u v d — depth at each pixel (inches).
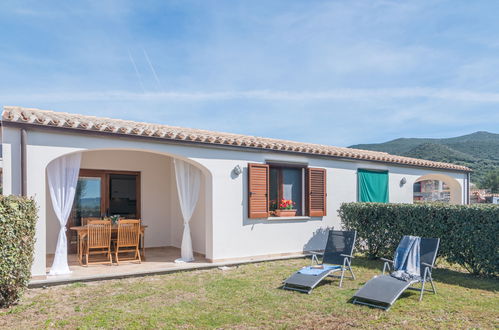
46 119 307.4
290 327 218.7
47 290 292.8
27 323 222.7
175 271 359.9
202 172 430.9
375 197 553.0
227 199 407.8
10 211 242.8
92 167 467.8
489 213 334.0
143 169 504.4
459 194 687.7
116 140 344.8
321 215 482.9
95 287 304.0
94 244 379.9
